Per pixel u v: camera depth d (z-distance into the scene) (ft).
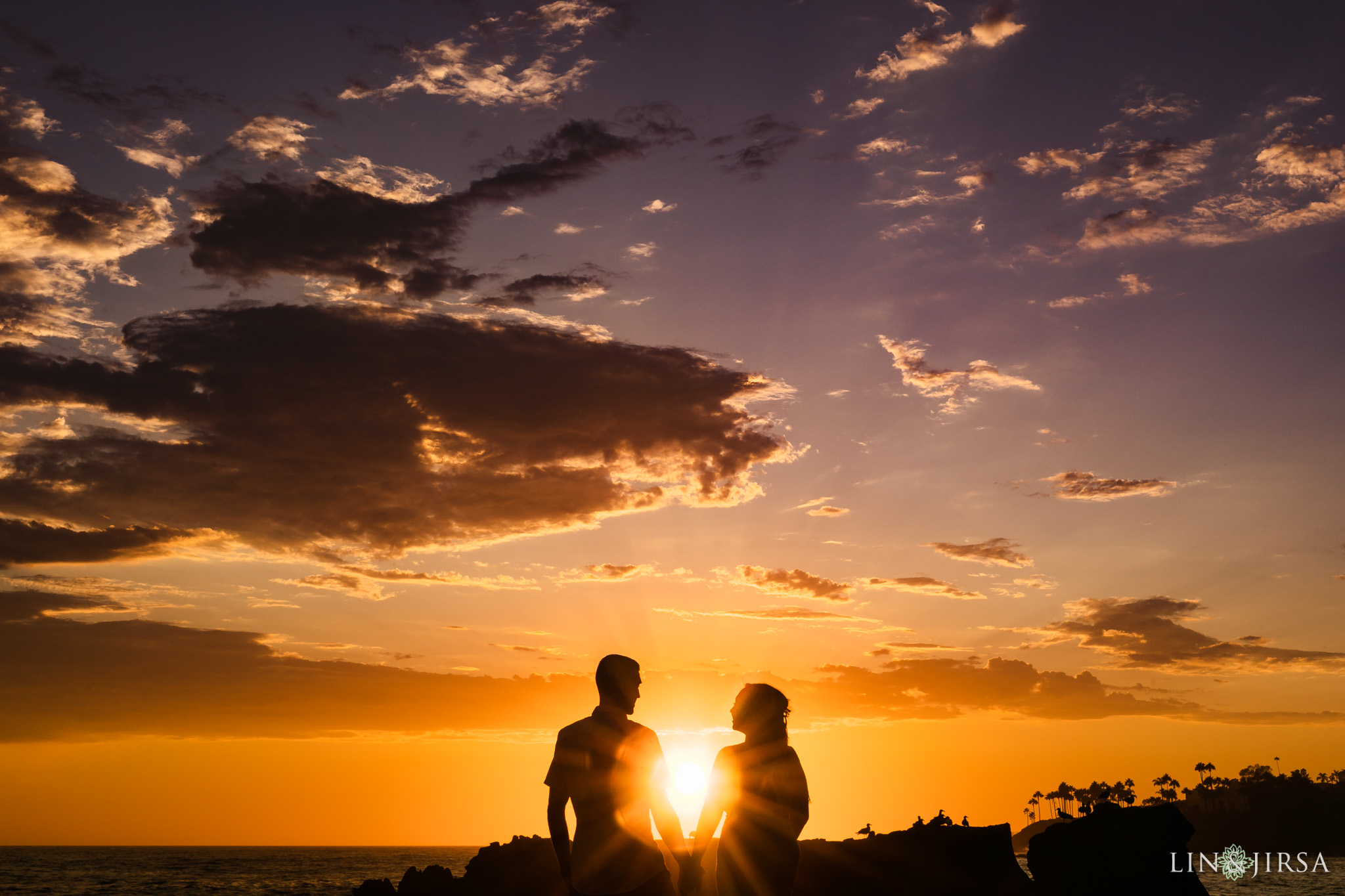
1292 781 587.27
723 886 18.67
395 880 410.72
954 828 57.67
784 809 18.94
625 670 18.21
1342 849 498.28
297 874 505.25
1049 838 58.59
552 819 17.30
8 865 604.90
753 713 19.53
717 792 19.04
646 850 16.93
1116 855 56.65
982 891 54.65
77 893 342.44
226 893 347.15
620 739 17.35
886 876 54.39
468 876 112.47
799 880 52.85
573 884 16.75
